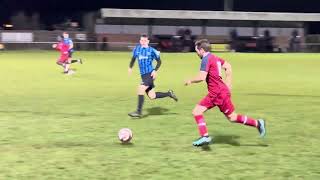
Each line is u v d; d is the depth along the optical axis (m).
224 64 11.43
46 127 14.35
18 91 23.81
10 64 43.72
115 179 9.12
